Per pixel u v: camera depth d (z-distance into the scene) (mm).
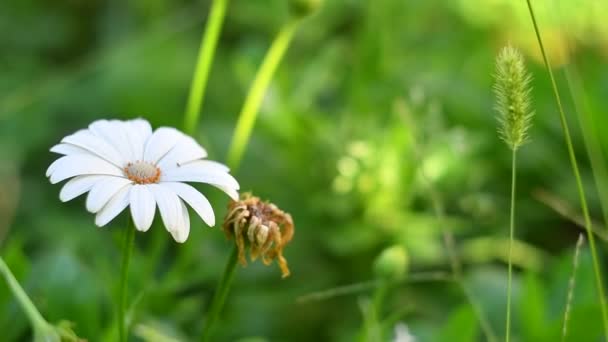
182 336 662
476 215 808
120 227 820
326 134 820
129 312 561
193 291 746
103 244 788
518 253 796
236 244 526
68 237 783
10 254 592
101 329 641
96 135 519
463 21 1019
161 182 511
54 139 931
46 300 608
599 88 872
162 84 953
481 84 959
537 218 855
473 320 615
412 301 750
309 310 751
